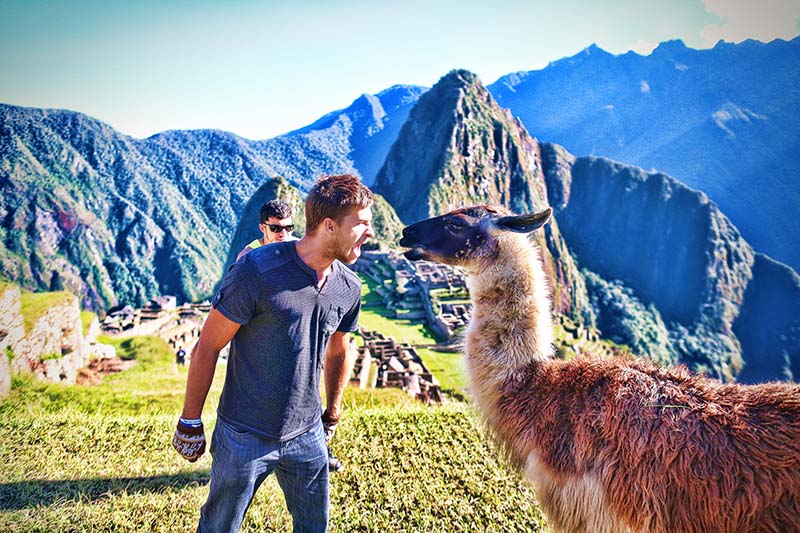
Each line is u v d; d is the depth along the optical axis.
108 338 20.36
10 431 5.81
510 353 3.40
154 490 4.45
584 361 3.31
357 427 5.84
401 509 4.24
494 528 4.00
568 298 143.50
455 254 3.62
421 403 9.16
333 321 2.77
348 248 2.52
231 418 2.59
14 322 10.91
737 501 2.49
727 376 131.00
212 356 2.52
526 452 3.26
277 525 3.91
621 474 2.79
